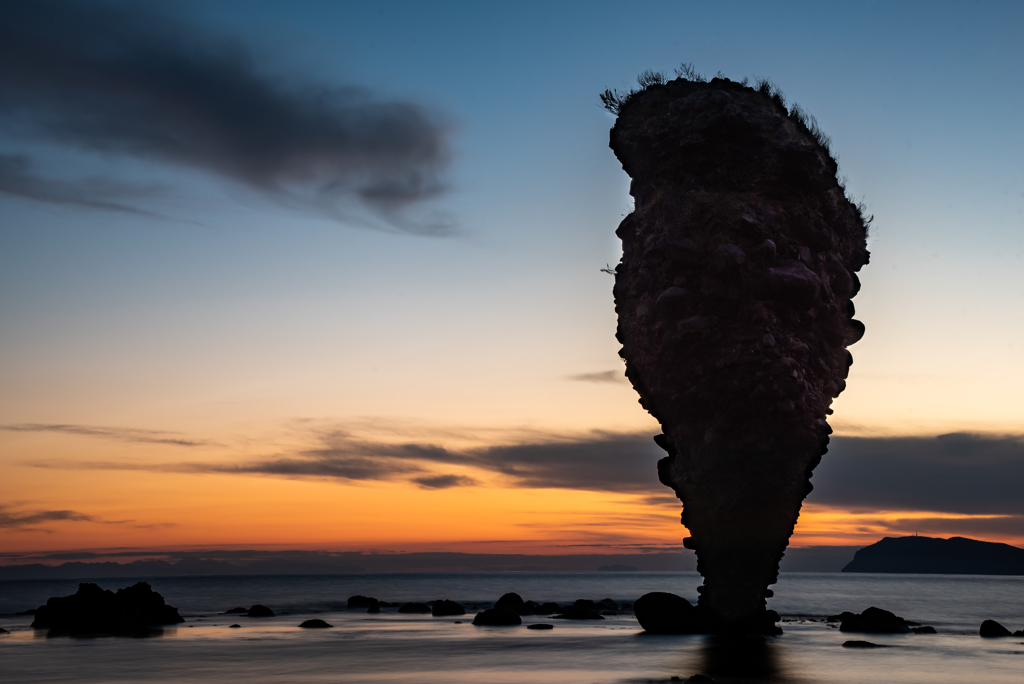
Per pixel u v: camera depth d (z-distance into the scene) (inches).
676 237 1310.3
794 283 1245.1
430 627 1891.0
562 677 943.0
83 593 1902.1
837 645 1331.2
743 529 1283.2
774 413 1243.2
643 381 1373.0
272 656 1218.6
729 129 1322.6
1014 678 949.2
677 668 1025.5
